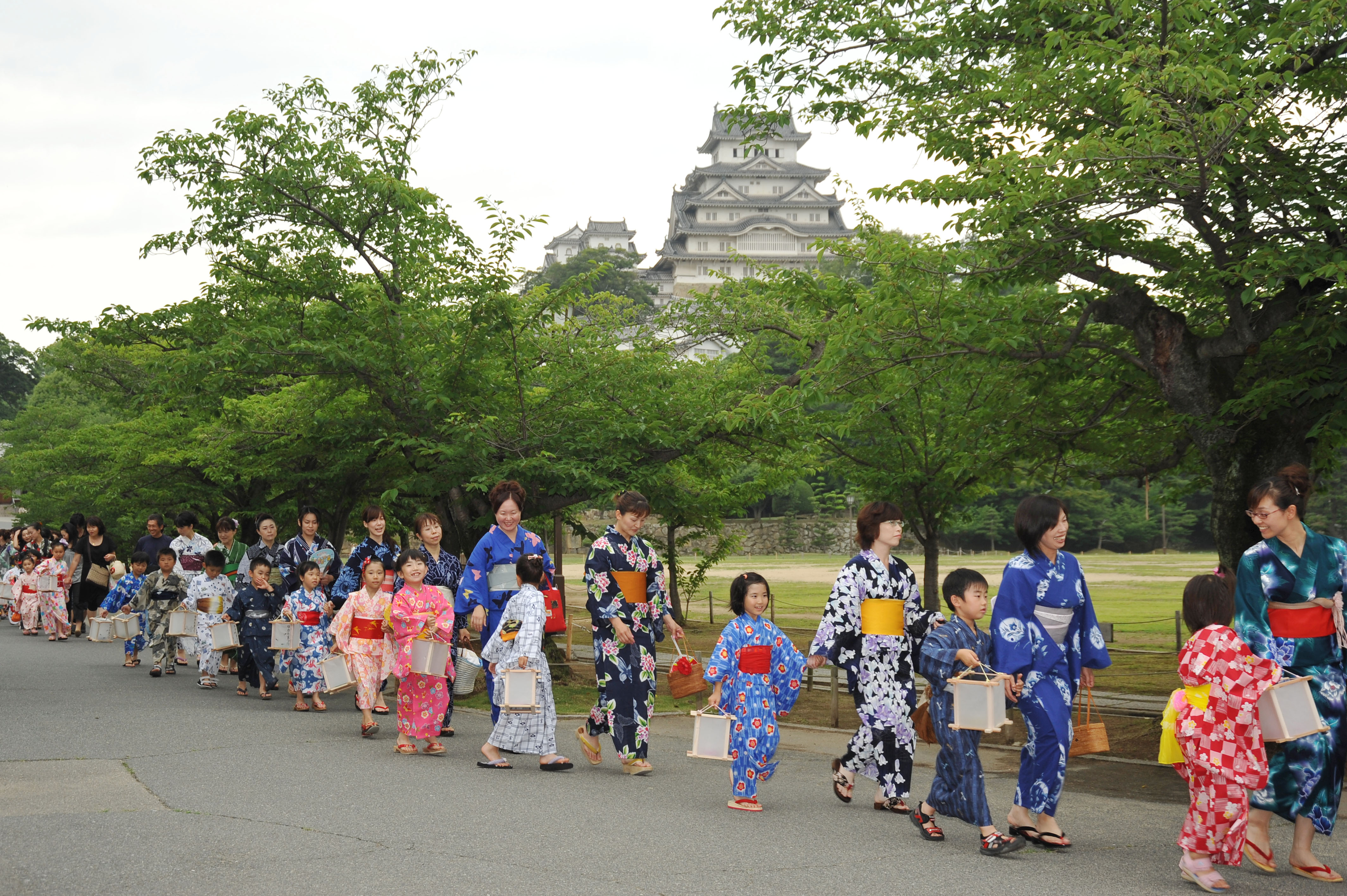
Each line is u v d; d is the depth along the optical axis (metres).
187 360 12.23
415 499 16.25
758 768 6.02
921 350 10.08
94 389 21.88
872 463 16.41
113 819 5.21
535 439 12.34
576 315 18.92
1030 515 5.21
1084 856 5.12
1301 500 5.05
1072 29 9.24
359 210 12.14
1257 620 5.04
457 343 12.06
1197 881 4.58
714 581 43.06
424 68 12.41
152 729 8.08
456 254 12.68
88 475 22.50
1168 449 12.93
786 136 102.62
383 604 8.41
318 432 14.07
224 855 4.65
